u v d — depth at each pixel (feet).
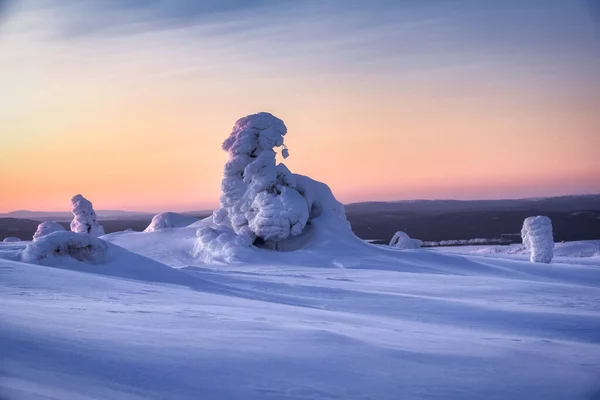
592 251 306.55
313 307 64.18
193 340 27.35
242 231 183.52
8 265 60.54
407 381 24.81
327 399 21.15
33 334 23.44
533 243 191.21
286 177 190.70
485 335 45.09
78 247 80.33
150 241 200.34
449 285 100.58
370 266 162.81
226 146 190.90
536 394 25.25
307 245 184.34
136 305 40.98
